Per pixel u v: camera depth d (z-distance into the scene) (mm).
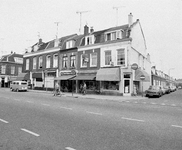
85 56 26641
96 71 25109
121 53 23266
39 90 32531
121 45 23156
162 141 4816
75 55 28375
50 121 7078
